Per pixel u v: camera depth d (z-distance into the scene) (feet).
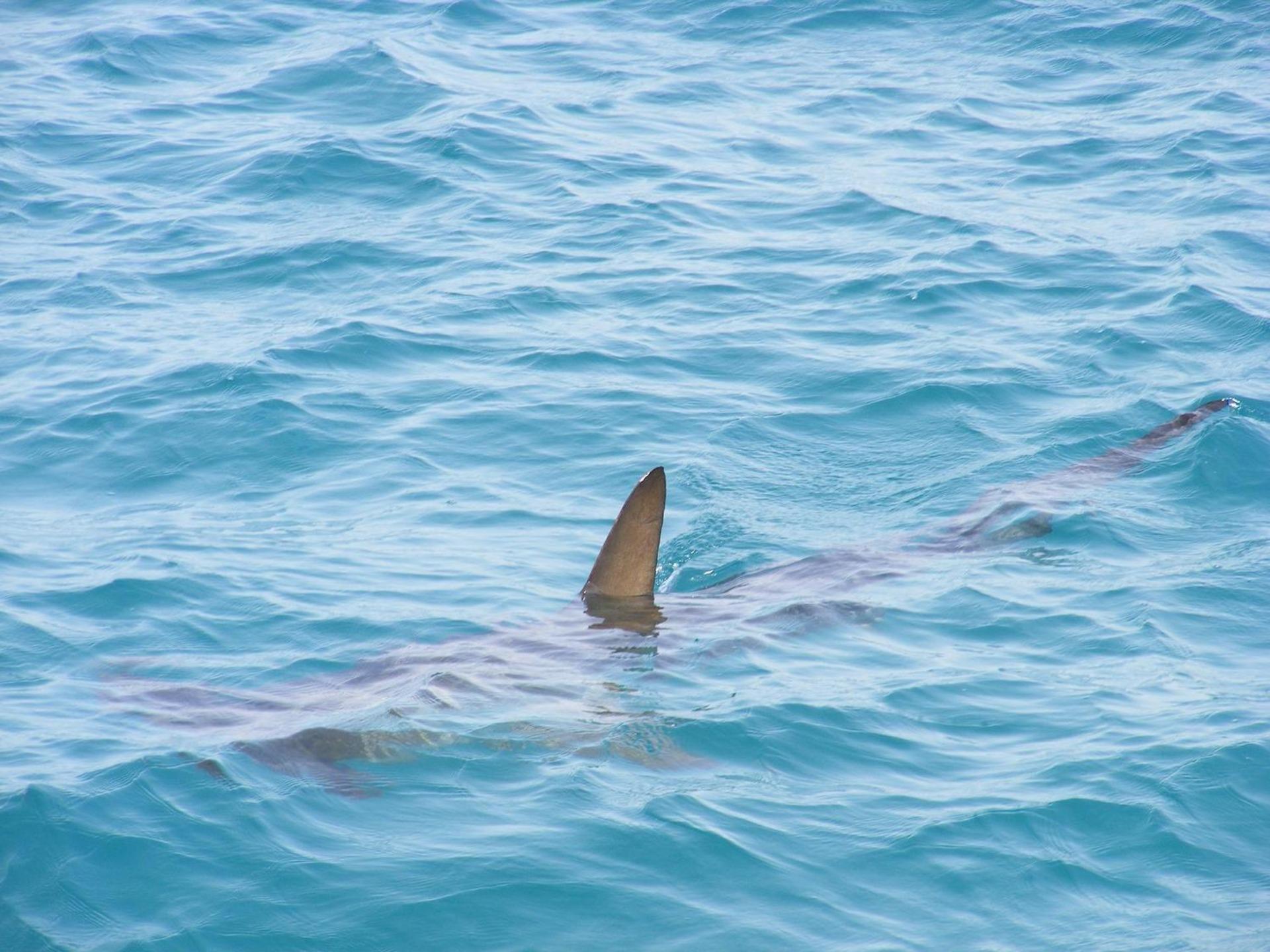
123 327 131.34
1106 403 114.73
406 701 72.08
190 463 106.01
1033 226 155.33
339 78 205.57
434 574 89.45
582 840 60.85
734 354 125.90
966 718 72.33
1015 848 61.00
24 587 85.97
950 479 103.76
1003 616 83.61
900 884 58.65
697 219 159.63
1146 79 207.00
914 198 164.86
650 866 59.31
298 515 98.07
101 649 78.84
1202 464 103.09
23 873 57.88
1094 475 103.40
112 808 62.03
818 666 77.87
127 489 102.22
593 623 82.74
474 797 64.23
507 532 95.96
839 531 96.84
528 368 122.72
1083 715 72.23
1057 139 184.75
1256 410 110.73
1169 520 96.32
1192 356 123.03
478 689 73.97
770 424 112.88
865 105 199.00
